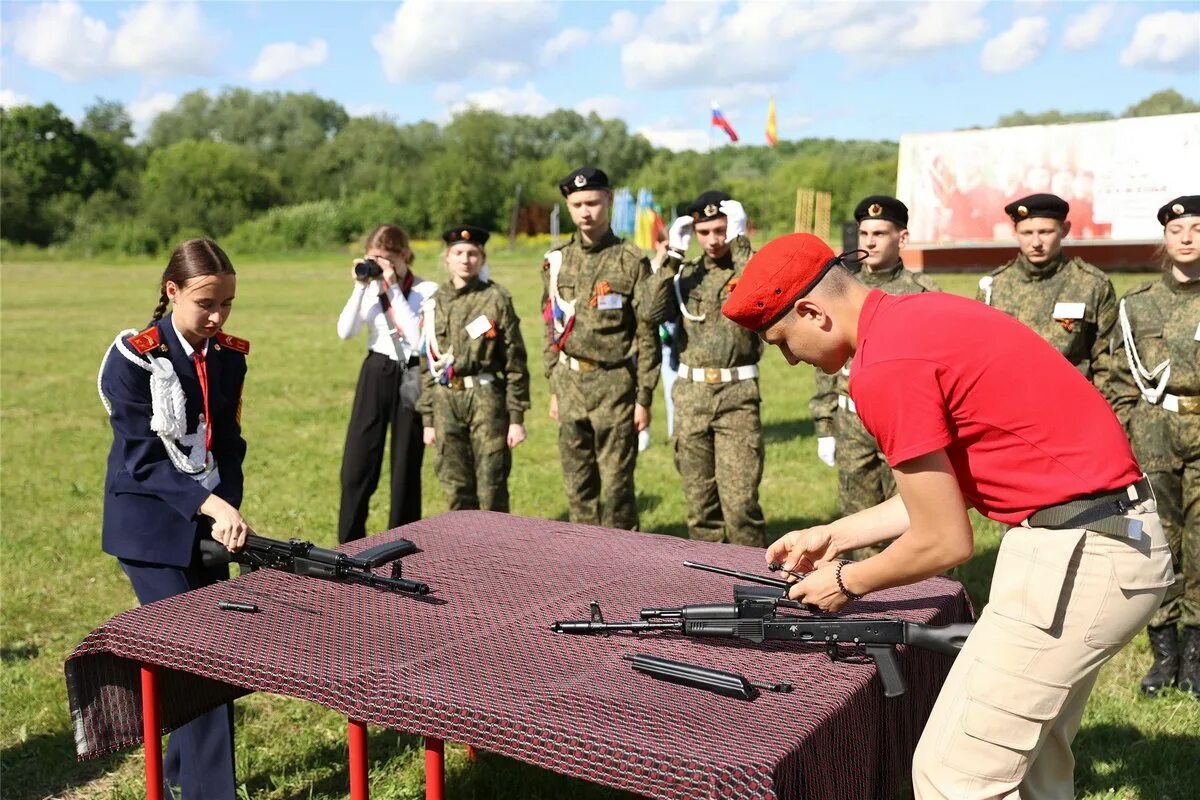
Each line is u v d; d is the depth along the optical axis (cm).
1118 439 235
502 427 571
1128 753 384
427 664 252
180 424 334
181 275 328
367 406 570
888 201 484
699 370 522
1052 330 471
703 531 542
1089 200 1956
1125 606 230
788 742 211
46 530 703
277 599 300
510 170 8450
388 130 9406
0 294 2997
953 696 245
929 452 225
